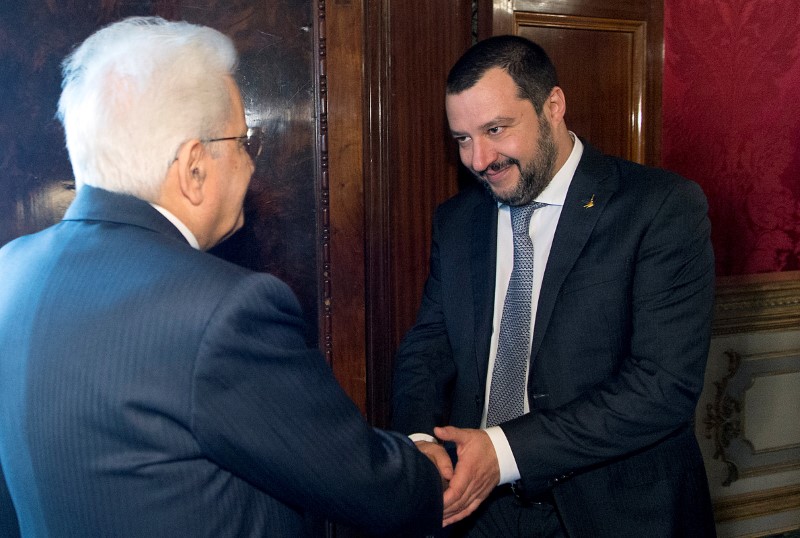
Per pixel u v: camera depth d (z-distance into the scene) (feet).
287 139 7.34
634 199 5.56
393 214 7.62
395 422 6.27
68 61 6.66
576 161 5.92
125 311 3.30
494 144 5.60
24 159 6.75
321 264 7.47
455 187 7.93
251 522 3.52
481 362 6.02
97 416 3.26
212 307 3.25
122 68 3.66
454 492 5.08
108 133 3.62
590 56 8.25
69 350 3.32
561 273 5.60
